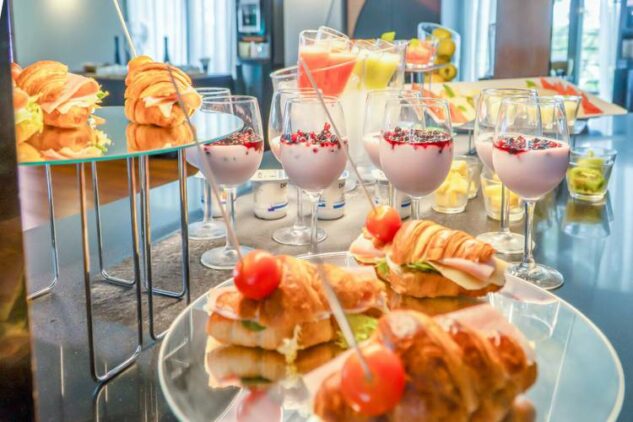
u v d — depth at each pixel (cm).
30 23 636
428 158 112
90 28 679
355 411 58
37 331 89
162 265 114
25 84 92
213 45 696
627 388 75
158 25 695
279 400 63
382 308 78
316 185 118
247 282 71
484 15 515
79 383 76
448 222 140
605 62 448
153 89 96
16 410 50
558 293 104
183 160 88
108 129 93
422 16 437
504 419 59
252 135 116
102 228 136
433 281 89
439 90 206
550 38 367
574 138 201
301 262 77
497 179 141
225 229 135
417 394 57
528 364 68
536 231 136
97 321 92
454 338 61
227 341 73
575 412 61
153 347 85
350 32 439
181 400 63
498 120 109
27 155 72
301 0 485
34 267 112
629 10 441
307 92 128
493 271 88
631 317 95
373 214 96
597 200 160
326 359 71
